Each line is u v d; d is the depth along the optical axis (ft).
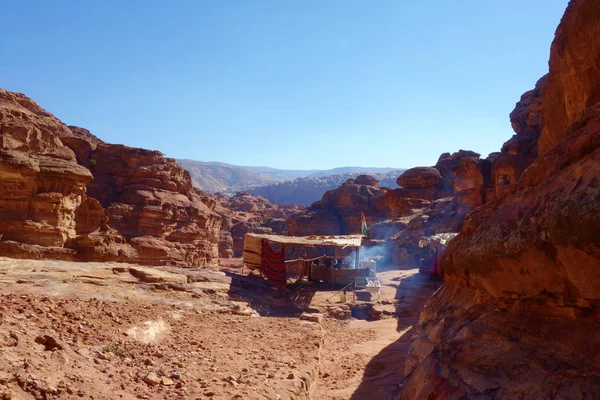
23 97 189.78
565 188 16.22
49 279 48.06
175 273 69.05
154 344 32.71
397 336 58.59
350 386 36.42
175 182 175.42
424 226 151.84
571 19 32.60
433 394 19.92
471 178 149.79
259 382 27.76
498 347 18.90
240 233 289.94
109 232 128.16
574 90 35.53
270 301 69.77
